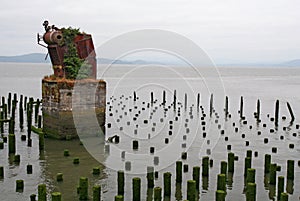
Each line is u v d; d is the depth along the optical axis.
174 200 19.25
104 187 20.92
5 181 21.73
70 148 29.11
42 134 28.42
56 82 30.69
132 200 18.88
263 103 63.06
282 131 39.53
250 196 17.80
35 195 18.55
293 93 82.12
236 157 26.83
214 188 21.05
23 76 137.50
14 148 27.41
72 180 22.03
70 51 31.73
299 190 21.11
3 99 44.28
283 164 26.34
